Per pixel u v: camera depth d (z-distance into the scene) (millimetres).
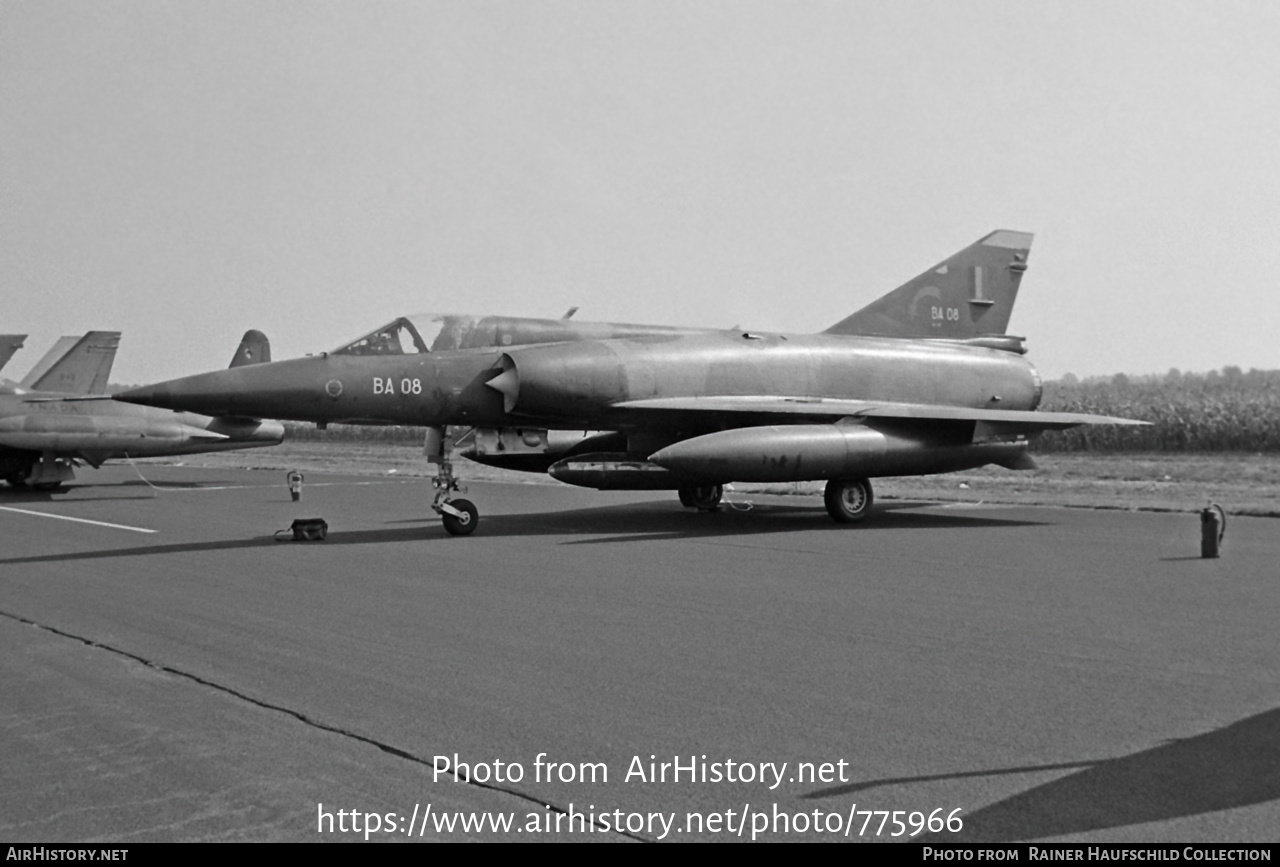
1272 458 38781
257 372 15391
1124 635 8039
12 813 4688
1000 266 22109
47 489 29688
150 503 24172
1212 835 4223
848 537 15227
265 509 22094
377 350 16219
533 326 17562
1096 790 4730
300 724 5934
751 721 5867
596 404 16734
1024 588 10328
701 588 10523
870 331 20797
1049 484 27234
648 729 5754
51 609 9781
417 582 11156
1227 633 8086
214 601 10086
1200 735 5496
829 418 17641
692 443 15578
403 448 64375
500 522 18188
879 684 6625
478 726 5848
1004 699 6242
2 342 29375
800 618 8859
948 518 18188
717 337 18562
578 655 7535
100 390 30812
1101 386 61250
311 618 9117
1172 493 23594
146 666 7406
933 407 17859
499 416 16797
